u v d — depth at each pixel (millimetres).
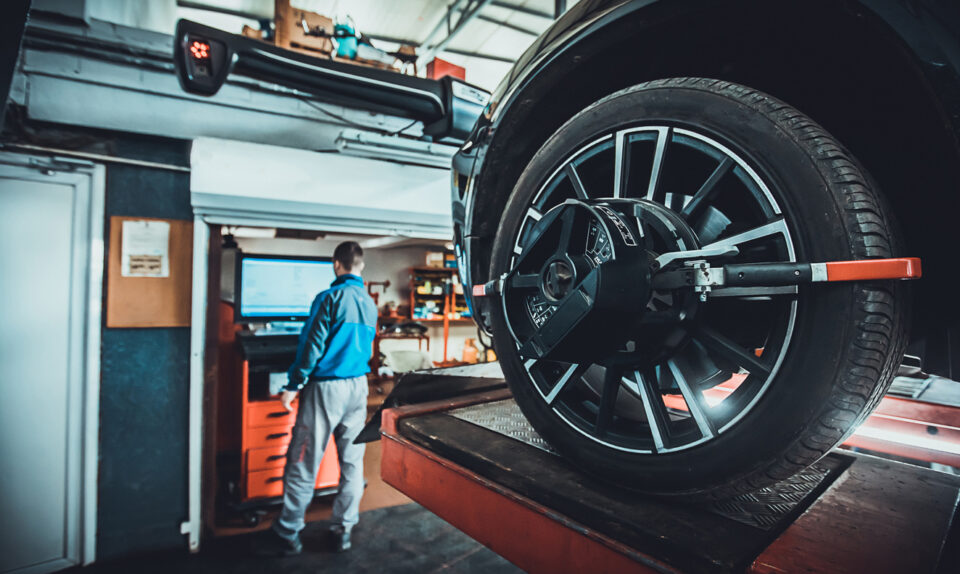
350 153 3189
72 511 2738
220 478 3639
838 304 542
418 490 956
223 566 2787
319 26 3158
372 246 8055
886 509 646
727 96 646
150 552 2895
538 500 705
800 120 600
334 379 2801
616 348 665
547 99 928
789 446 555
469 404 1217
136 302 2842
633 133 733
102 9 2551
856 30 619
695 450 625
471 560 2891
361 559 2881
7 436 2578
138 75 2617
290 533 2887
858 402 531
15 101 2428
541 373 821
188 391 2996
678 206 794
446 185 3518
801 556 508
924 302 690
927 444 907
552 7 5621
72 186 2686
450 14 5684
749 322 768
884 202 587
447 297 8086
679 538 555
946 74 526
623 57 836
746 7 677
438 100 2783
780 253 594
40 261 2623
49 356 2664
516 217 875
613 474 695
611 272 600
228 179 2818
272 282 3912
